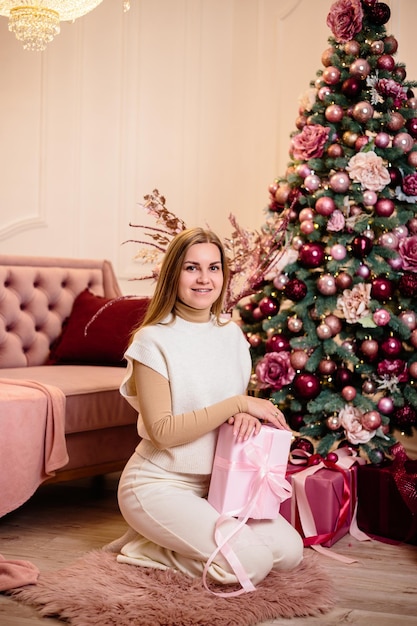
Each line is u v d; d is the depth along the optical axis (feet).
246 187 15.29
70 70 15.31
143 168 15.58
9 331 11.45
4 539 8.28
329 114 9.52
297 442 9.38
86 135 15.43
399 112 9.64
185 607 6.19
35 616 6.24
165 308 7.24
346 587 7.11
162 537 6.91
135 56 15.49
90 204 15.51
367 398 9.21
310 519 8.31
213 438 7.20
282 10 14.73
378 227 9.61
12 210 15.11
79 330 11.53
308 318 9.53
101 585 6.64
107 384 9.75
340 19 9.64
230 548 6.63
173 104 15.58
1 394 8.41
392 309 9.54
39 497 10.12
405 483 8.34
